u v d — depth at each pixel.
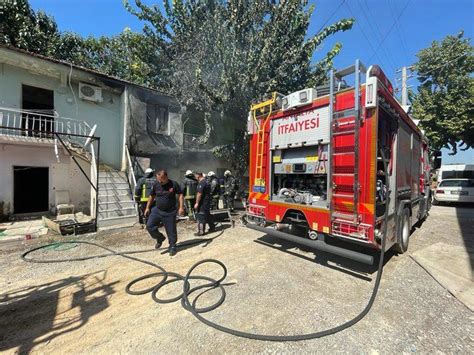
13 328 2.41
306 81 9.44
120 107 9.97
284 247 5.00
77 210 9.09
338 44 9.23
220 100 8.82
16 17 10.62
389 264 4.08
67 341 2.22
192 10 9.41
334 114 3.55
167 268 3.93
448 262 4.03
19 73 8.08
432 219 8.27
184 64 9.74
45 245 5.10
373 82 3.08
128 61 14.31
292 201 4.27
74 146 8.38
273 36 8.57
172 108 10.73
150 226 4.66
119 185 8.17
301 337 2.20
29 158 8.23
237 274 3.66
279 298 2.95
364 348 2.11
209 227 6.48
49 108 8.80
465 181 11.90
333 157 3.56
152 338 2.25
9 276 3.63
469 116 14.61
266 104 4.66
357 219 3.26
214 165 12.70
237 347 2.12
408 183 4.95
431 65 16.11
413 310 2.71
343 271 3.78
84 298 2.99
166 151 10.48
